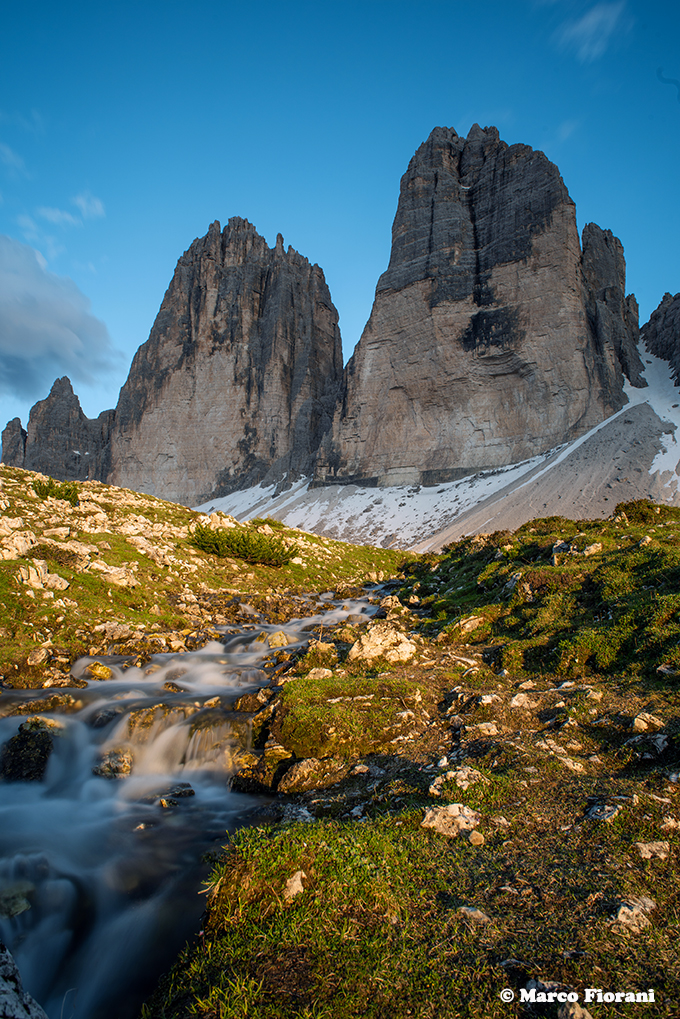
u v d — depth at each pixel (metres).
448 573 23.05
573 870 4.59
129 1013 4.22
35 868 6.08
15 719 9.50
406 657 11.48
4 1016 2.70
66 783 8.15
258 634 16.47
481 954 3.74
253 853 4.79
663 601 10.35
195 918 4.98
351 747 7.82
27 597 14.25
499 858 4.82
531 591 13.95
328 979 3.63
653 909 4.11
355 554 34.88
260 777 7.53
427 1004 3.38
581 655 10.03
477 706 8.53
